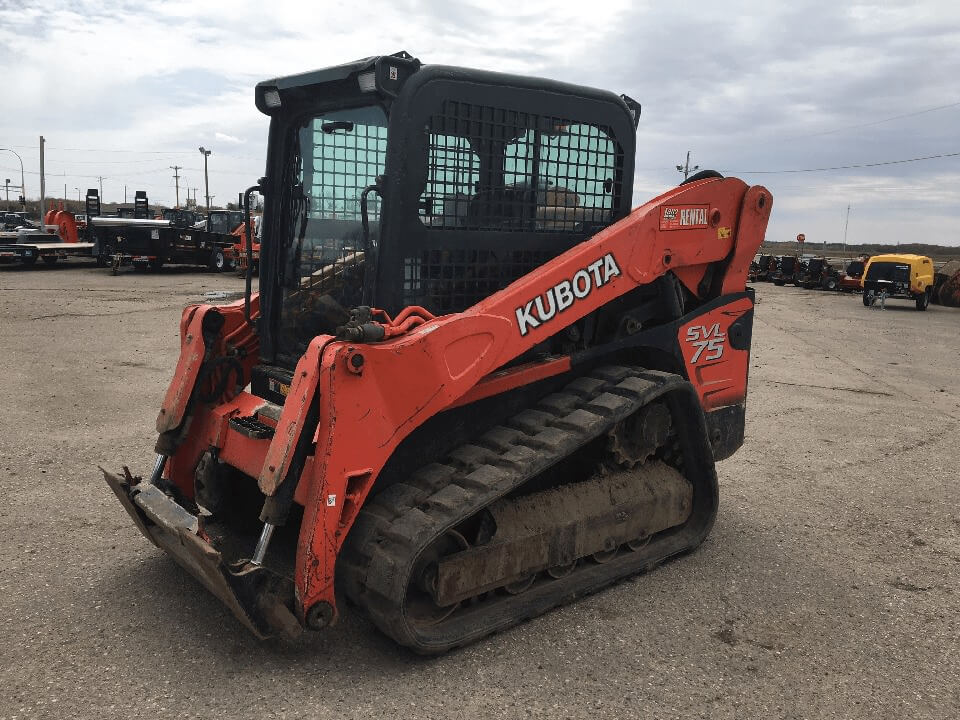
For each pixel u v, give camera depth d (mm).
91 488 5285
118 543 4457
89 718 2904
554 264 3809
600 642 3570
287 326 4172
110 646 3395
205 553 3070
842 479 6168
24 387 8109
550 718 2986
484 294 3852
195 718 2920
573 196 4133
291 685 3145
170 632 3518
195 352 4090
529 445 3705
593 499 4051
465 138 3637
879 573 4445
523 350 3658
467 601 3697
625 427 4242
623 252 4031
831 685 3291
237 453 3822
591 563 4211
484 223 3783
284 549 4152
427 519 3240
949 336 16906
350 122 3752
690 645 3572
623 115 4254
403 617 3180
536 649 3488
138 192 29922
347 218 3789
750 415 8289
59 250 25547
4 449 6043
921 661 3512
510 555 3633
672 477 4508
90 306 15219
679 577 4297
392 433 3246
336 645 3457
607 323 4344
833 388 9969
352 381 3113
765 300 26078
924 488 5988
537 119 3896
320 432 3135
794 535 4984
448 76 3508
